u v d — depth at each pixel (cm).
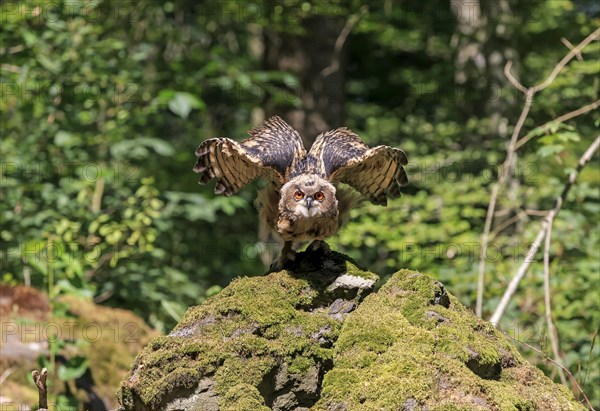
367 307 563
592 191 1115
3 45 1258
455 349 520
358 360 522
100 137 1251
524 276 975
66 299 935
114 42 1264
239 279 579
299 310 566
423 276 573
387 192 655
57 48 1260
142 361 531
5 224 1126
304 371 529
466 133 1382
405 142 1368
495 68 1445
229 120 1803
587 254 1075
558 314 957
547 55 1570
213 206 1246
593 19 1318
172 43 1579
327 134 663
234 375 516
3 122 1282
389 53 2062
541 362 841
